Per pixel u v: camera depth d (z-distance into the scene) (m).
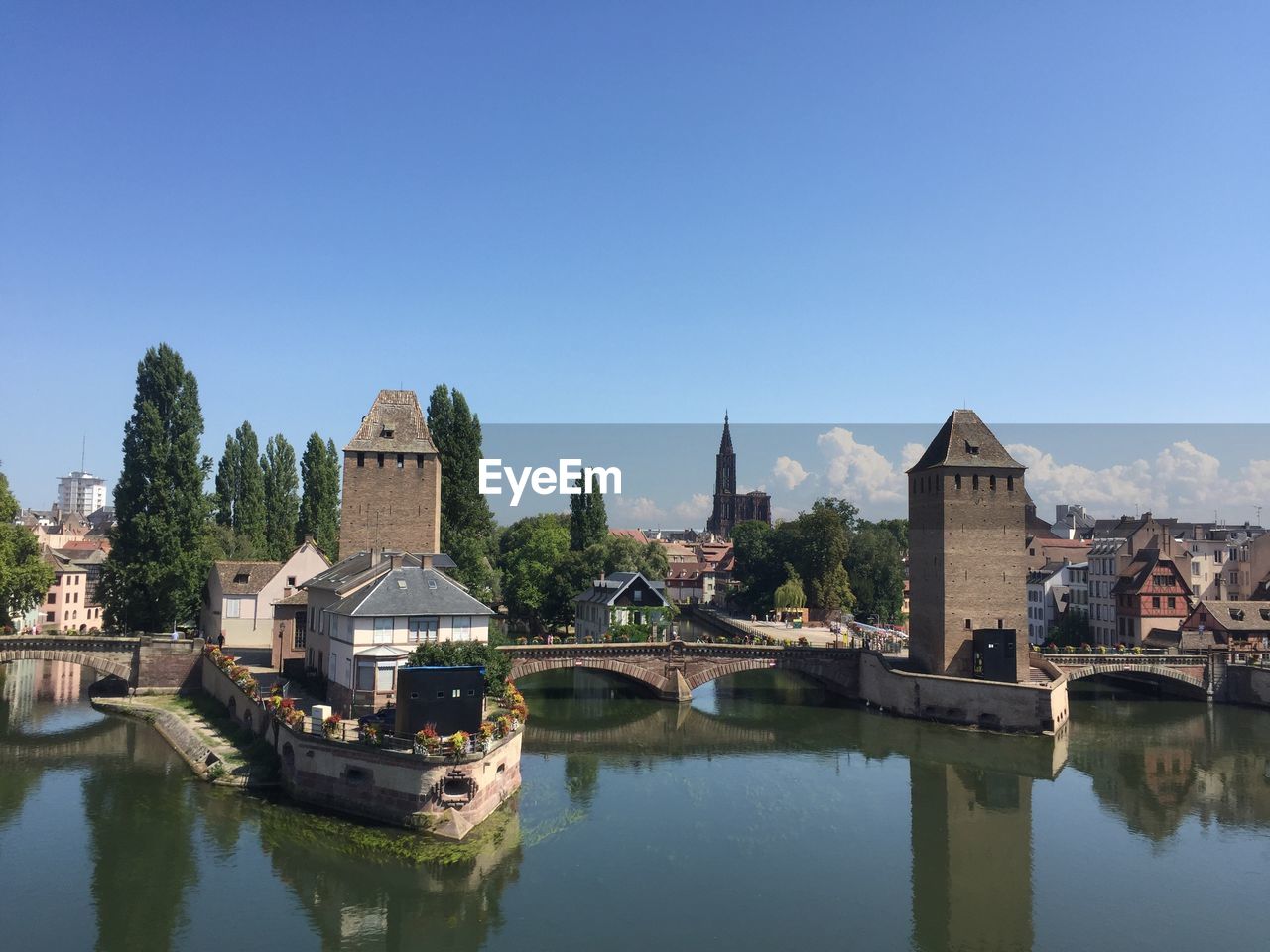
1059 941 41.47
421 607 64.69
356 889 44.59
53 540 193.00
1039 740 79.56
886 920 43.22
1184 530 161.50
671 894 45.34
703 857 50.44
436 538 98.12
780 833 54.72
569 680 110.88
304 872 46.06
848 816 58.28
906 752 75.06
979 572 88.50
